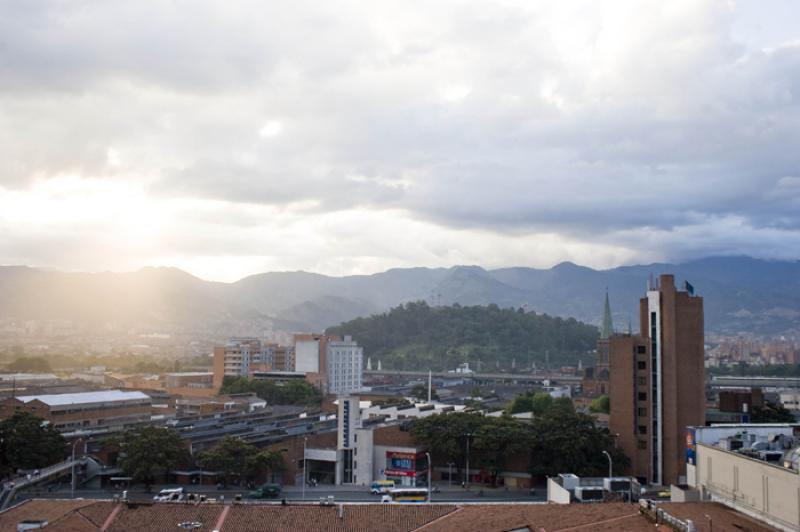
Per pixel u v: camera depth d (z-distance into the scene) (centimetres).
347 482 19612
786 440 10531
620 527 9300
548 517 10294
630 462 19575
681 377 19838
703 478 10556
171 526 10394
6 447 17188
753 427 11631
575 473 18488
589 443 18725
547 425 19125
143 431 17875
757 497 9144
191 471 18350
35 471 16950
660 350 19838
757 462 9156
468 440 19338
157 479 18350
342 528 10631
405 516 11044
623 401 19912
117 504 10962
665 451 19588
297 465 19450
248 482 18088
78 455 18800
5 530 10069
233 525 10519
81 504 11100
